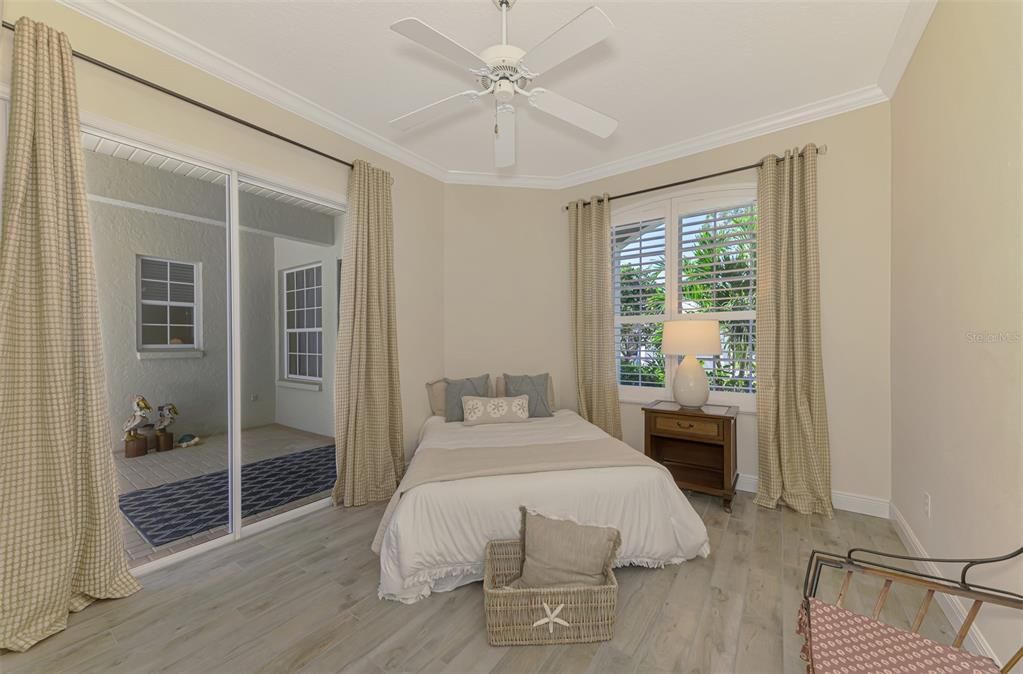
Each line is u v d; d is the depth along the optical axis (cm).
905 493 245
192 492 310
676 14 207
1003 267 140
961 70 172
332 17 211
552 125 320
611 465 228
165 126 224
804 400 292
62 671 154
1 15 170
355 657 161
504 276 423
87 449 188
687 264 356
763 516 284
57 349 177
